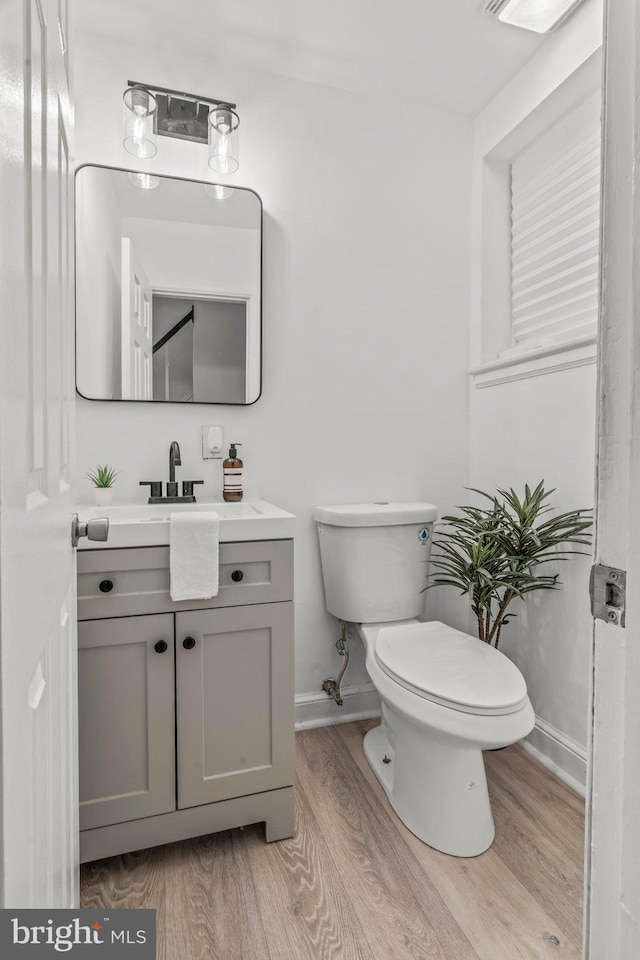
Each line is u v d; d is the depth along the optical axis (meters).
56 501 0.71
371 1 1.57
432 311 2.11
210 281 1.79
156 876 1.26
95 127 1.67
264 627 1.36
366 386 2.02
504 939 1.10
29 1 0.51
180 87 1.76
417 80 1.93
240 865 1.29
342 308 1.98
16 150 0.44
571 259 1.88
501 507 1.80
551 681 1.75
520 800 1.55
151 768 1.27
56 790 0.71
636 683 0.44
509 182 2.17
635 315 0.45
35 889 0.53
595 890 0.52
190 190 1.76
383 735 1.84
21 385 0.46
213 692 1.32
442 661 1.43
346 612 1.82
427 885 1.23
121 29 1.66
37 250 0.56
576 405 1.66
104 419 1.71
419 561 1.85
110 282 1.69
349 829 1.42
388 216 2.04
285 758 1.38
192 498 1.71
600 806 0.51
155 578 1.27
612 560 0.49
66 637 0.84
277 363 1.90
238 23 1.65
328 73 1.88
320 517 1.88
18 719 0.44
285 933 1.11
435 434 2.13
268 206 1.87
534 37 1.73
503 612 1.79
